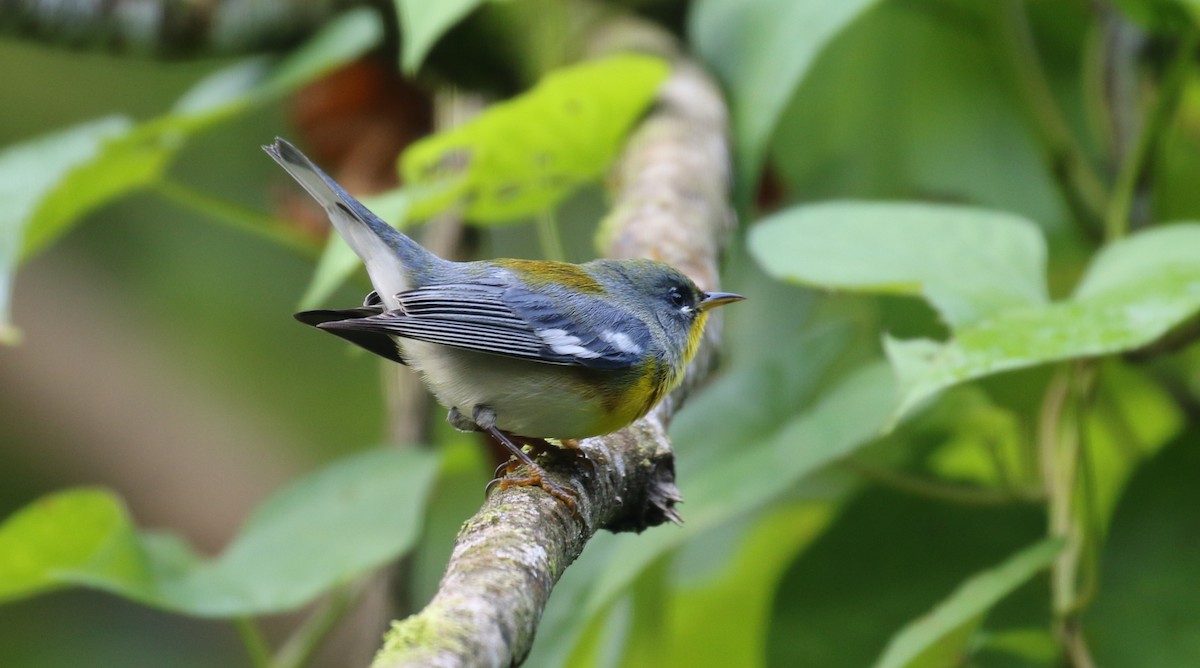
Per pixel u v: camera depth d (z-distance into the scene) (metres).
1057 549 7.71
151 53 10.77
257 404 15.54
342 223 7.85
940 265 7.85
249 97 10.05
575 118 8.86
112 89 15.60
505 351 7.16
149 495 15.20
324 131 11.88
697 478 8.77
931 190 11.09
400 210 8.44
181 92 15.80
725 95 10.36
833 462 9.36
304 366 15.66
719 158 9.73
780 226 8.44
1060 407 8.70
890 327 9.54
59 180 9.59
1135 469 8.39
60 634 14.76
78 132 10.56
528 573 5.16
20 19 10.29
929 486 9.25
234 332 15.48
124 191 10.41
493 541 5.45
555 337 7.32
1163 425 10.70
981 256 7.96
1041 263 7.90
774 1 10.23
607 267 8.11
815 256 8.07
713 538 10.38
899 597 9.11
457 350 7.39
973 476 10.16
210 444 15.45
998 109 11.14
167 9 10.56
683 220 9.02
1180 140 11.27
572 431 7.39
